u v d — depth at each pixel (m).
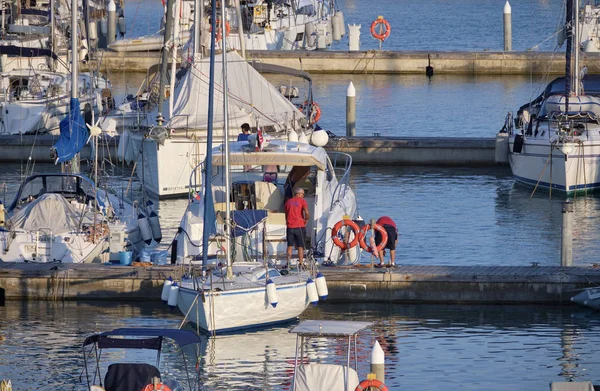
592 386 54.50
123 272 80.44
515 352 69.56
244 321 72.88
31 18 166.88
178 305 73.81
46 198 88.12
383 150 135.62
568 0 128.25
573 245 96.31
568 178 117.88
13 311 78.31
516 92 187.38
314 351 69.88
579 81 131.62
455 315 77.31
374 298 79.69
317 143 92.44
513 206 112.81
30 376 64.75
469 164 135.12
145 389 56.00
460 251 94.31
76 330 73.62
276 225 82.31
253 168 92.62
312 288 74.62
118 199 99.88
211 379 64.56
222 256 79.31
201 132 114.00
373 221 81.56
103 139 129.38
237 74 115.69
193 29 123.62
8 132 139.88
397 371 66.31
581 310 78.19
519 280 78.62
